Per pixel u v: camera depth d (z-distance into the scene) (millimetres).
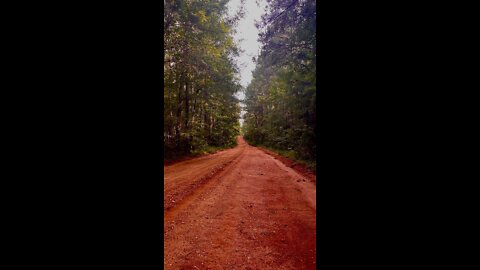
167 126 17203
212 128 28328
